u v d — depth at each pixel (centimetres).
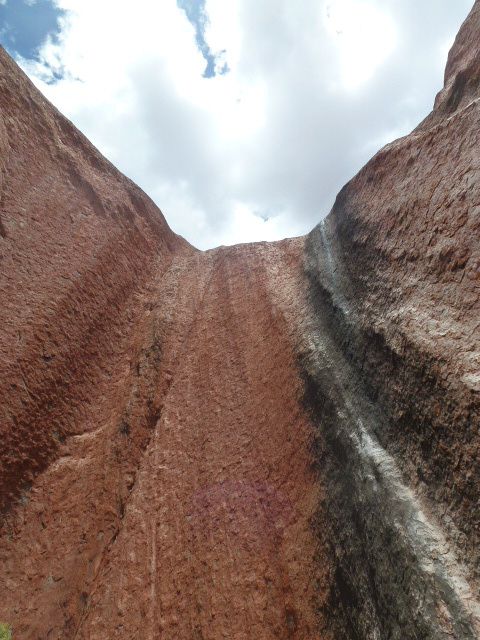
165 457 899
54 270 1071
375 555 501
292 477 743
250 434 888
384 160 970
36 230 1086
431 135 791
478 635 349
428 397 526
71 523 770
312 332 957
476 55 964
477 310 501
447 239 606
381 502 530
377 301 747
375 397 655
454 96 972
